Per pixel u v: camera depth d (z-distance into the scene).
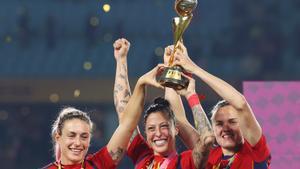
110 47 45.22
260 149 11.53
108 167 11.62
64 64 43.88
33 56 44.44
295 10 44.78
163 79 11.13
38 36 45.75
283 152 15.77
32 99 40.94
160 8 47.19
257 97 15.81
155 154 11.70
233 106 11.13
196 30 44.81
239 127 11.77
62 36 45.88
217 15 45.34
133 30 46.16
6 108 42.03
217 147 12.27
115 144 11.67
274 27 44.44
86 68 43.50
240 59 43.62
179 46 11.45
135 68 43.62
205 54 43.62
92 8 47.09
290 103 15.77
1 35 45.59
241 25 44.69
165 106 11.66
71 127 11.27
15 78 40.94
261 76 43.31
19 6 47.03
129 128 11.67
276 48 44.00
